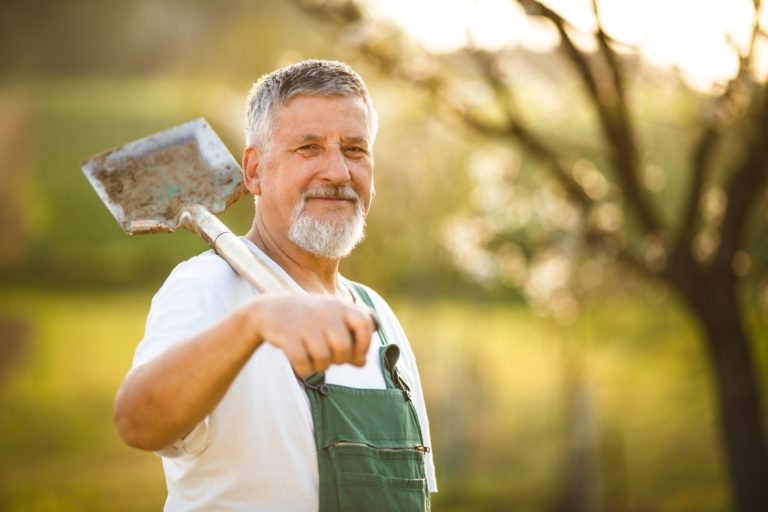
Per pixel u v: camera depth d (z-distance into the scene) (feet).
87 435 62.23
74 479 52.65
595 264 33.17
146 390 5.51
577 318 39.58
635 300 38.50
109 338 92.94
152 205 8.11
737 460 22.35
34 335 90.94
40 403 68.90
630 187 19.93
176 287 6.99
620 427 50.42
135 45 194.39
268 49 45.03
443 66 19.38
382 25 18.49
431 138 43.11
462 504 48.03
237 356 5.22
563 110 22.68
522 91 21.33
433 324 65.72
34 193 129.59
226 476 6.84
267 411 6.89
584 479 44.27
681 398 53.21
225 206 8.18
